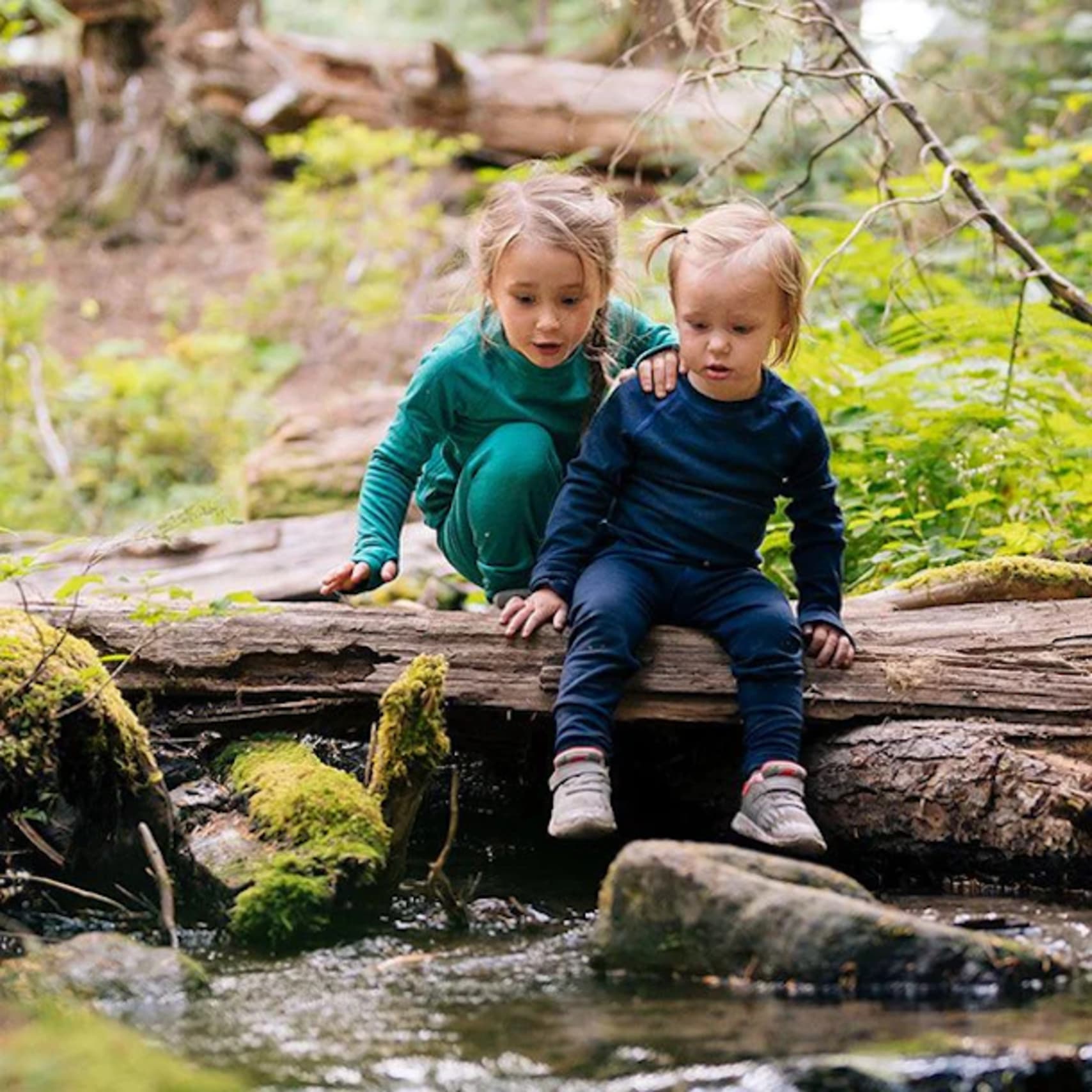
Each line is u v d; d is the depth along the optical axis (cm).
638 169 541
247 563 552
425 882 325
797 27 485
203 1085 211
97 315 997
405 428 348
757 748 320
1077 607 358
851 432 470
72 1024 229
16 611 325
